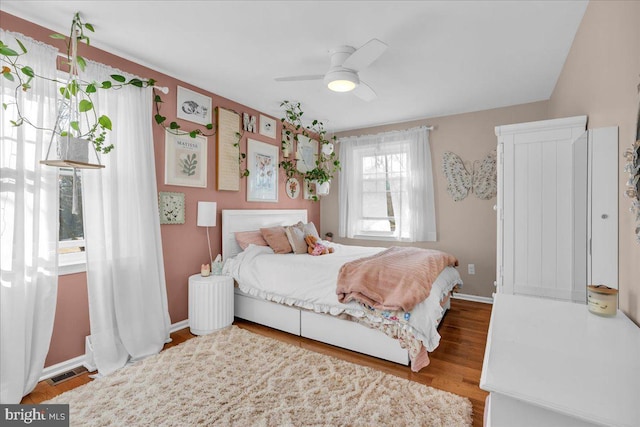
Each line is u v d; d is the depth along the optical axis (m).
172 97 2.94
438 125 4.23
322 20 2.06
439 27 2.14
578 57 2.16
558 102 2.99
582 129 2.02
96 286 2.28
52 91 2.07
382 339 2.37
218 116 3.38
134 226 2.50
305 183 4.87
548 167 2.14
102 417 1.71
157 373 2.16
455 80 3.04
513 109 3.78
